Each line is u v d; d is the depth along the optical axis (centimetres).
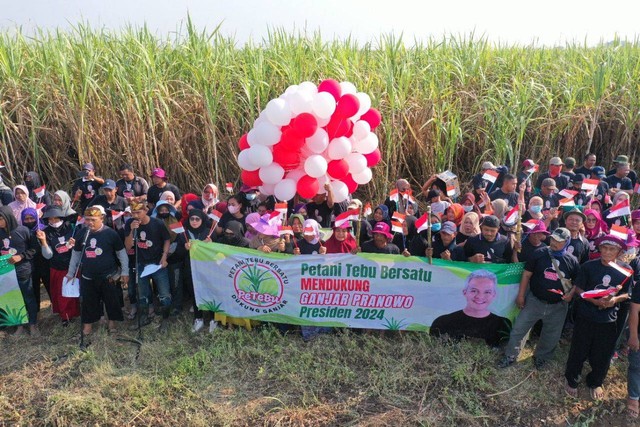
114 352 688
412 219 820
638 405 585
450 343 688
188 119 1143
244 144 879
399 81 1179
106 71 1092
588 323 579
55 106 1082
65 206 833
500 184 1014
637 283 552
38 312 771
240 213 817
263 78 1172
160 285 733
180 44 1216
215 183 1155
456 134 1118
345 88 841
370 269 680
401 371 636
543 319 628
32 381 633
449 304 681
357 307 694
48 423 570
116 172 1102
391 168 1168
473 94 1253
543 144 1220
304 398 595
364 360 661
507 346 652
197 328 730
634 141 1245
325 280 689
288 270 689
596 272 570
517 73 1312
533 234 642
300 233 775
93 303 714
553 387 623
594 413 584
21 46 1211
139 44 1141
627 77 1273
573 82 1279
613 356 672
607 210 884
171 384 618
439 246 715
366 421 566
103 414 574
